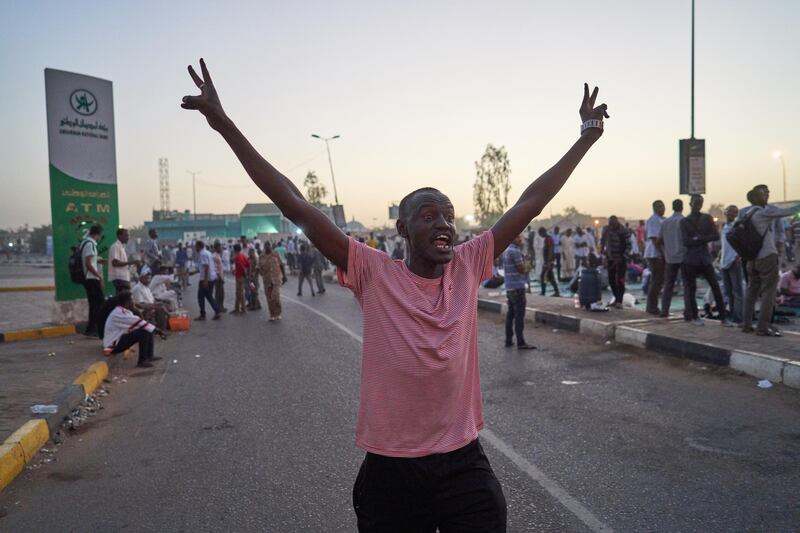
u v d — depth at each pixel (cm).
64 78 1200
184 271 2478
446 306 202
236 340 1092
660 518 365
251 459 487
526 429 539
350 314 1421
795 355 683
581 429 534
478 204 4116
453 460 198
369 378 201
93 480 452
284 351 966
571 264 2153
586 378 721
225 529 371
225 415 614
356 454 493
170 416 615
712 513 369
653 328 919
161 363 889
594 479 426
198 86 203
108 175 1255
